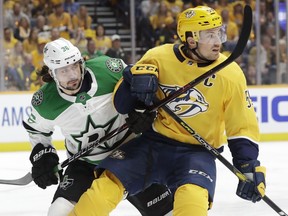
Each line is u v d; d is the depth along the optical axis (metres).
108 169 3.73
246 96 3.78
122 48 10.66
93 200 3.61
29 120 4.03
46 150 4.05
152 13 10.75
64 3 10.60
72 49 3.73
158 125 3.88
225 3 11.06
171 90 3.79
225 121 3.82
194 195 3.54
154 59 3.80
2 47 9.85
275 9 10.52
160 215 4.11
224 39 3.74
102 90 3.87
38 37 10.33
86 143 4.02
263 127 10.04
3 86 9.91
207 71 3.65
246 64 10.56
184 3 10.94
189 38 3.72
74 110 3.87
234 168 3.70
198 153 3.83
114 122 3.97
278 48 10.59
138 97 3.68
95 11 10.81
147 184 3.81
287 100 10.09
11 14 10.21
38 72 3.93
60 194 3.86
